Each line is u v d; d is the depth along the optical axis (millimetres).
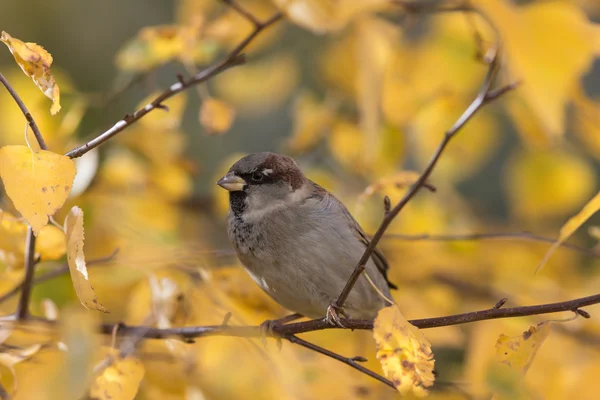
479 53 7719
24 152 4766
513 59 4523
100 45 14188
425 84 8492
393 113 8555
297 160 10547
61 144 7688
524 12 4684
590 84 14602
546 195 9766
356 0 7266
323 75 9477
